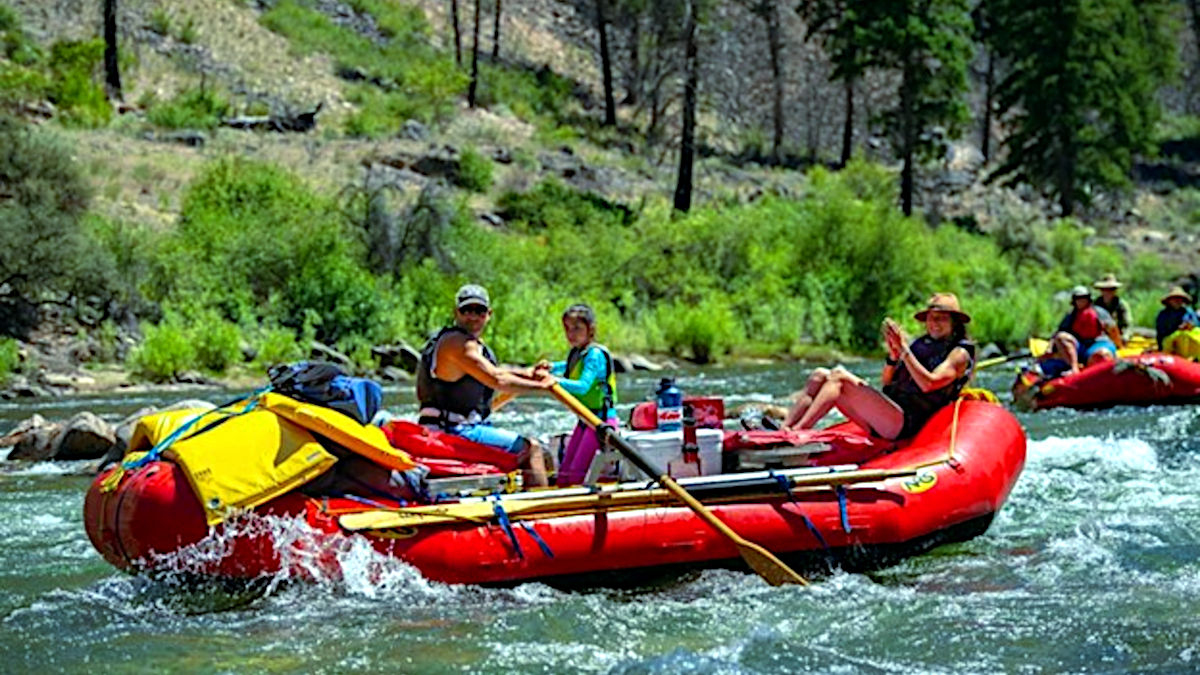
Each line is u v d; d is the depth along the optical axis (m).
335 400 9.13
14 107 41.03
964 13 64.31
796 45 75.69
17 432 16.66
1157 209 72.06
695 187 53.50
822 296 36.16
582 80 67.94
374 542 8.73
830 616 8.66
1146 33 81.38
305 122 48.28
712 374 28.34
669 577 9.30
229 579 8.74
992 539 10.89
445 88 53.22
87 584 9.58
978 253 46.50
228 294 29.06
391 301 30.11
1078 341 20.58
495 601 8.79
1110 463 14.64
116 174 36.56
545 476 9.85
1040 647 8.02
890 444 11.20
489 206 43.38
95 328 27.05
